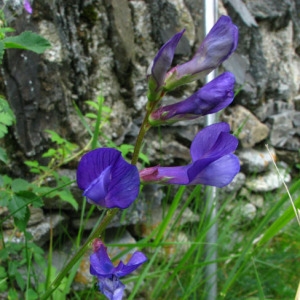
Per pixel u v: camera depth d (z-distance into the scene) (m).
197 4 0.30
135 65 0.29
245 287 0.28
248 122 0.34
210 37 0.12
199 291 0.27
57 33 0.25
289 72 0.37
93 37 0.27
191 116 0.12
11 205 0.18
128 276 0.28
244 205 0.34
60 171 0.27
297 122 0.37
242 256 0.20
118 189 0.12
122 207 0.12
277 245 0.33
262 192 0.35
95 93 0.28
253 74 0.35
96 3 0.27
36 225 0.26
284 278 0.30
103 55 0.28
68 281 0.19
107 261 0.12
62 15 0.26
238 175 0.34
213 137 0.13
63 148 0.24
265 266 0.29
